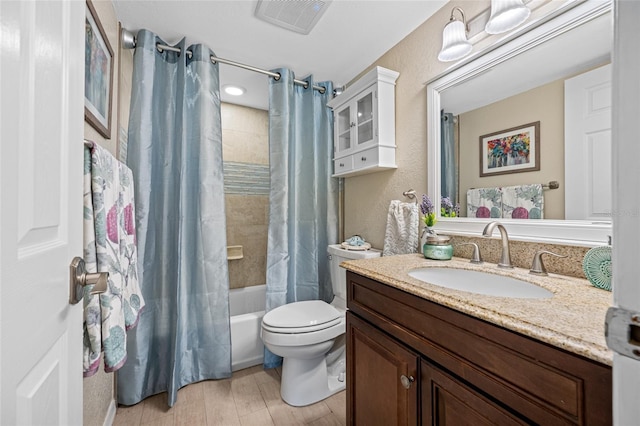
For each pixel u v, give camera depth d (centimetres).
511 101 111
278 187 188
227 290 170
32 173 42
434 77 141
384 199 182
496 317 62
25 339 38
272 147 190
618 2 29
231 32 157
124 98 156
